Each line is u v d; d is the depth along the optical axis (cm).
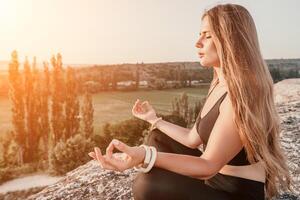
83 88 8856
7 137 6216
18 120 6069
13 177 5962
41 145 6203
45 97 6050
